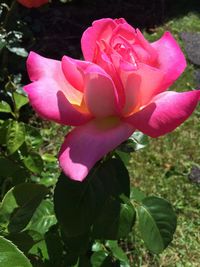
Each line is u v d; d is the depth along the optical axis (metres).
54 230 0.37
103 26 0.25
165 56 0.25
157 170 0.63
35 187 0.30
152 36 0.87
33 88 0.25
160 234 0.33
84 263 0.37
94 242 0.40
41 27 0.82
